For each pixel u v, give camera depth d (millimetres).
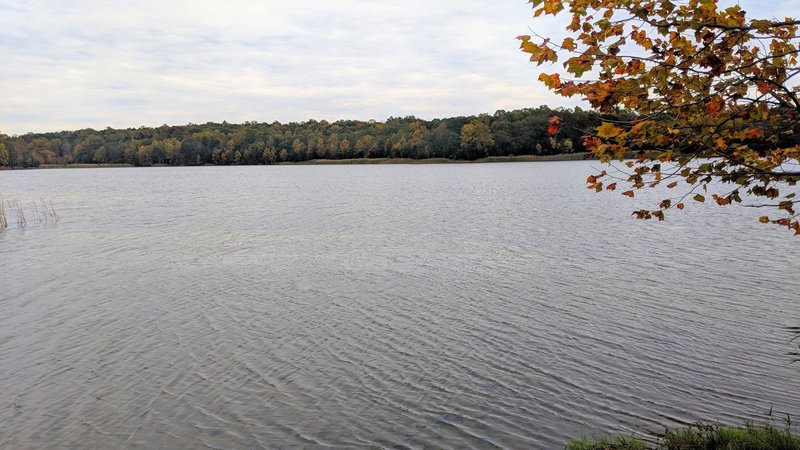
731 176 5781
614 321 16406
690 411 10922
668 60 5305
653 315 16844
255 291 20734
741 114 5449
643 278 21422
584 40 5242
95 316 17969
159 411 11578
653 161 5891
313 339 15492
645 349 14148
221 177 124312
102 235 35469
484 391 12102
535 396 11789
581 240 30297
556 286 20562
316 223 39938
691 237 30109
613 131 5484
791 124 5531
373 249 28734
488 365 13453
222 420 11148
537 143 154125
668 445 8852
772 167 5762
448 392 12094
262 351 14680
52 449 10273
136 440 10500
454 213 44781
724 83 5355
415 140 167500
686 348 14125
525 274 22578
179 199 64125
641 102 5387
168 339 15727
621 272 22531
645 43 5371
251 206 54125
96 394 12391
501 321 16672
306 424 10914
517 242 30141
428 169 143250
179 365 13875
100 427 11000
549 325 16203
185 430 10812
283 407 11617
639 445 8984
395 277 22547
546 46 5289
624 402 11398
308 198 62562
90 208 54156
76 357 14531
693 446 8641
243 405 11742
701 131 5594
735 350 13883
